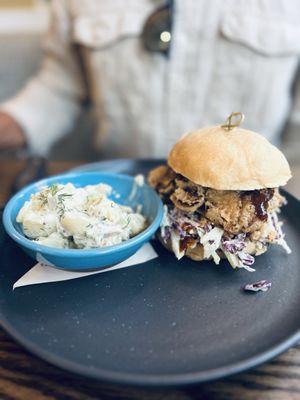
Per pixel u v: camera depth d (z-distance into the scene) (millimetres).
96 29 477
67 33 516
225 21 448
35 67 669
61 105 545
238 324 196
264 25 456
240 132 241
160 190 269
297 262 239
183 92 482
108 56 480
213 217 239
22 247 213
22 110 496
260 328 192
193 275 230
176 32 449
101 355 177
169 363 173
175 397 171
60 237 215
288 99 542
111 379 159
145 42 453
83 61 524
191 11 442
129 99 494
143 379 158
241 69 469
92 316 201
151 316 202
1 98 685
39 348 172
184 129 496
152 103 489
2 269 230
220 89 483
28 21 709
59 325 194
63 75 543
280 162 236
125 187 278
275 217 252
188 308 207
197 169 231
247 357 173
